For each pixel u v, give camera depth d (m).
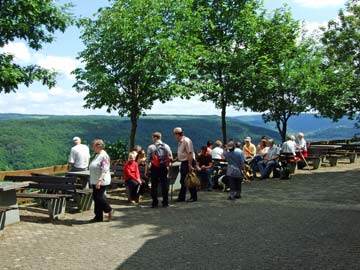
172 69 18.12
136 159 14.70
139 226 9.27
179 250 7.29
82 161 12.46
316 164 20.56
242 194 13.62
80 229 9.05
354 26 32.34
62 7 14.77
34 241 8.02
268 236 8.16
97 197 9.80
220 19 23.06
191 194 12.54
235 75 22.92
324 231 8.49
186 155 12.41
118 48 17.64
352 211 10.62
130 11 17.83
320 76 27.03
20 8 13.42
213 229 8.84
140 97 18.45
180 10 19.12
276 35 24.88
